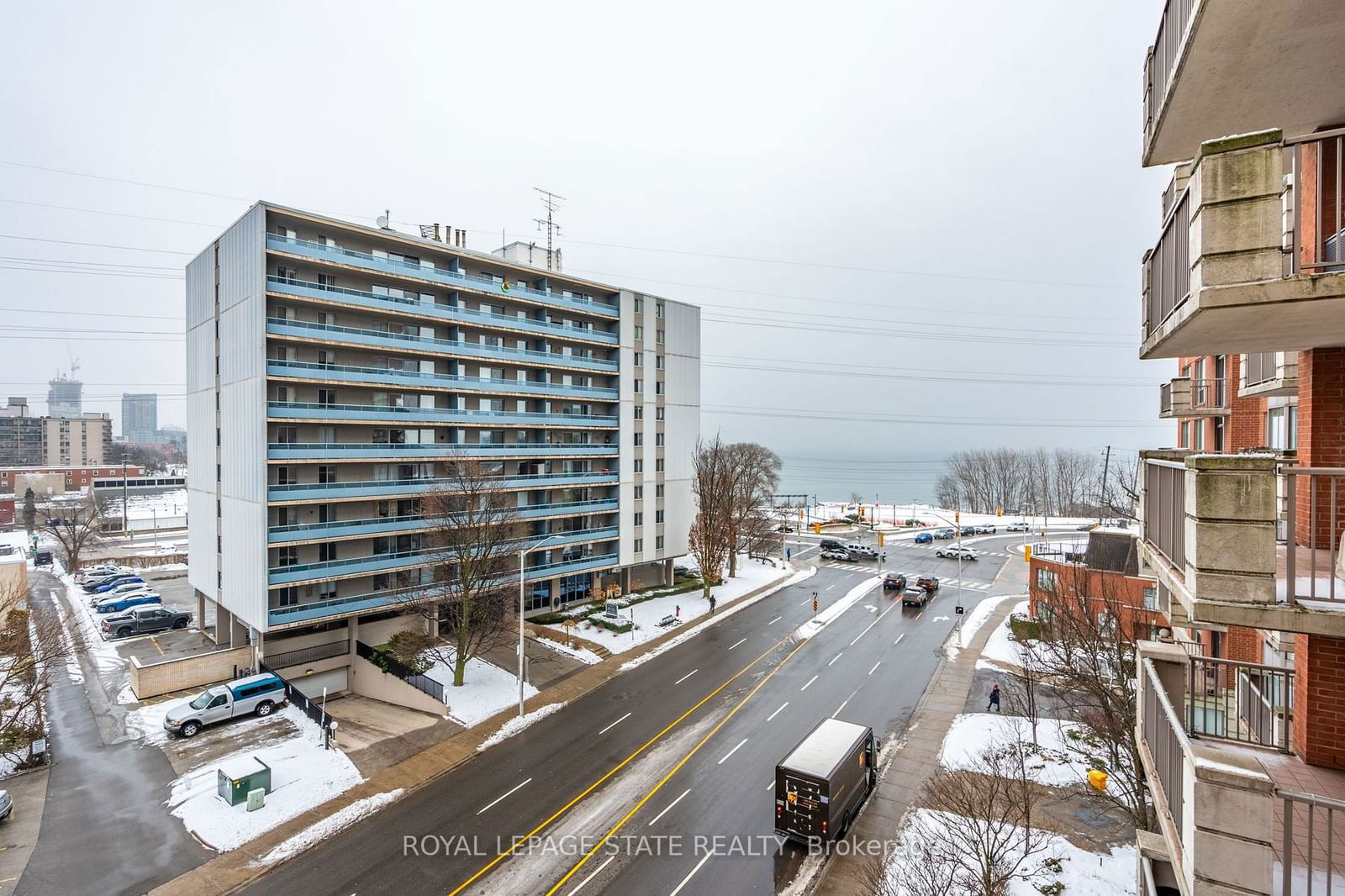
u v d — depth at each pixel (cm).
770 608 5247
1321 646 874
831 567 6894
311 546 3591
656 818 2267
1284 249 673
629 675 3725
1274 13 677
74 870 1997
